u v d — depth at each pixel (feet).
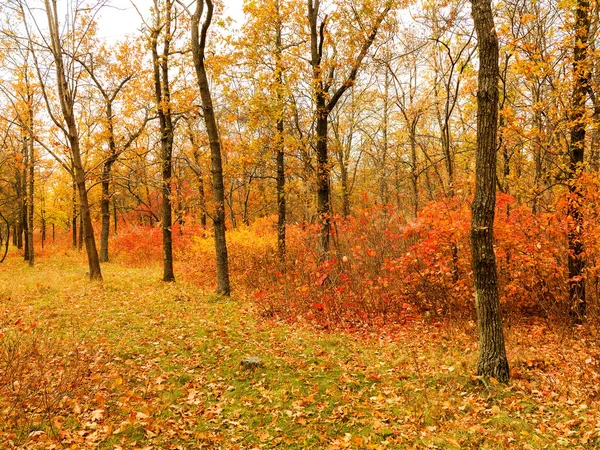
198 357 22.62
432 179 59.00
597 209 25.29
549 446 13.33
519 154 37.58
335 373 20.20
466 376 18.54
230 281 47.26
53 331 25.67
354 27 37.14
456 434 14.40
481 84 17.07
